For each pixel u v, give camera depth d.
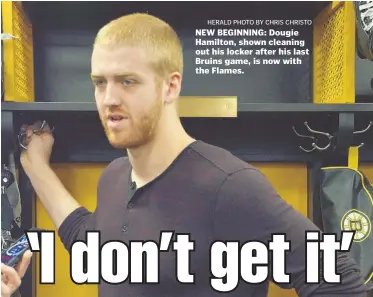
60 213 1.19
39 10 1.19
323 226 1.15
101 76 1.03
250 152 1.24
